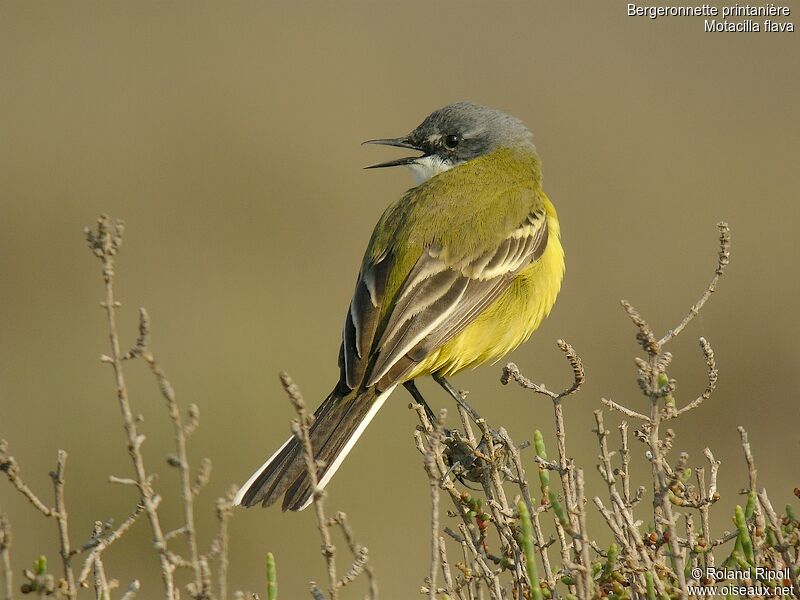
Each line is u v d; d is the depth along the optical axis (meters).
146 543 16.55
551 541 7.78
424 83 30.88
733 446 18.97
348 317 10.48
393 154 28.27
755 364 21.42
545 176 27.53
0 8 33.66
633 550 7.43
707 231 25.33
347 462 17.98
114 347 6.70
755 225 25.56
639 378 7.48
